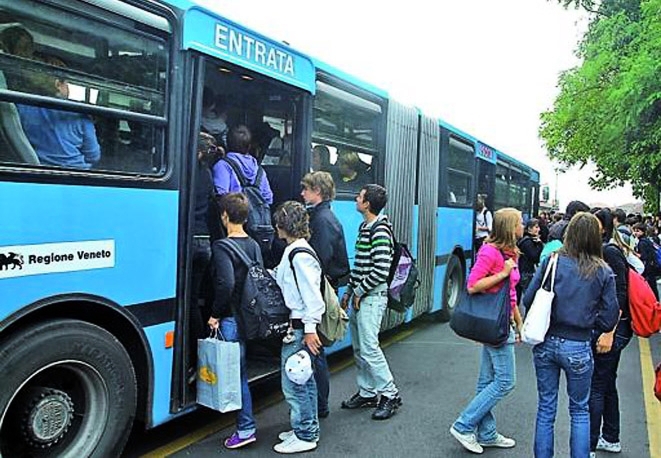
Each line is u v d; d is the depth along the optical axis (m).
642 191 22.14
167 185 4.24
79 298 3.65
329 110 6.45
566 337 4.07
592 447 4.83
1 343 3.33
